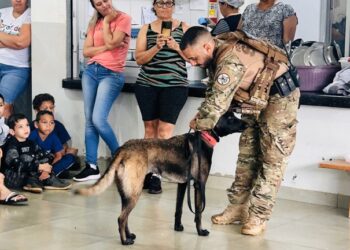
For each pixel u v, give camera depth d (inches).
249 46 186.4
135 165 185.8
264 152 198.5
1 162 247.8
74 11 286.8
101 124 259.0
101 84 259.3
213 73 189.6
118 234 197.0
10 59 291.3
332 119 231.0
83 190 184.4
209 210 225.1
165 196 242.7
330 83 244.1
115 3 288.4
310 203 236.5
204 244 189.5
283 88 192.5
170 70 244.7
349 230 207.3
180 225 200.7
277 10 247.6
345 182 230.4
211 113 184.1
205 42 185.3
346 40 283.0
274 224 211.6
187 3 279.3
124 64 263.6
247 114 194.2
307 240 196.1
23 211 220.2
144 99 248.7
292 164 238.7
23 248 183.3
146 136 252.4
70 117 286.2
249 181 207.0
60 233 197.2
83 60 288.5
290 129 196.7
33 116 289.7
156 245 187.6
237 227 207.2
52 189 249.1
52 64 288.8
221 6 249.3
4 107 271.6
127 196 186.1
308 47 249.8
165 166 190.2
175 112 245.8
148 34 247.8
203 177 191.9
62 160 268.2
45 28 288.8
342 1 281.9
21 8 290.2
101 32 261.3
